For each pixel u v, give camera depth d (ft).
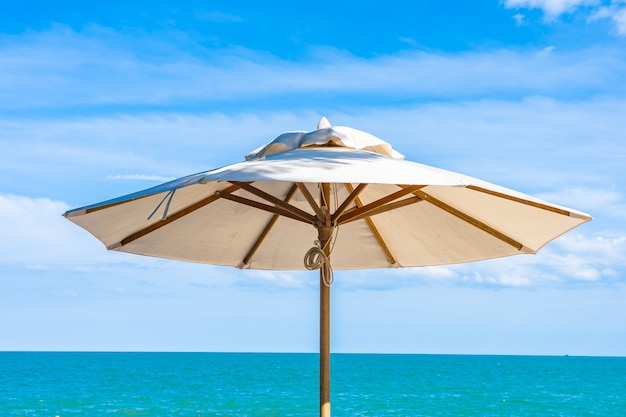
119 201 11.36
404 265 16.98
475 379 162.61
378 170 9.80
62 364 237.86
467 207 14.08
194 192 14.28
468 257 15.81
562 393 126.00
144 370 192.85
